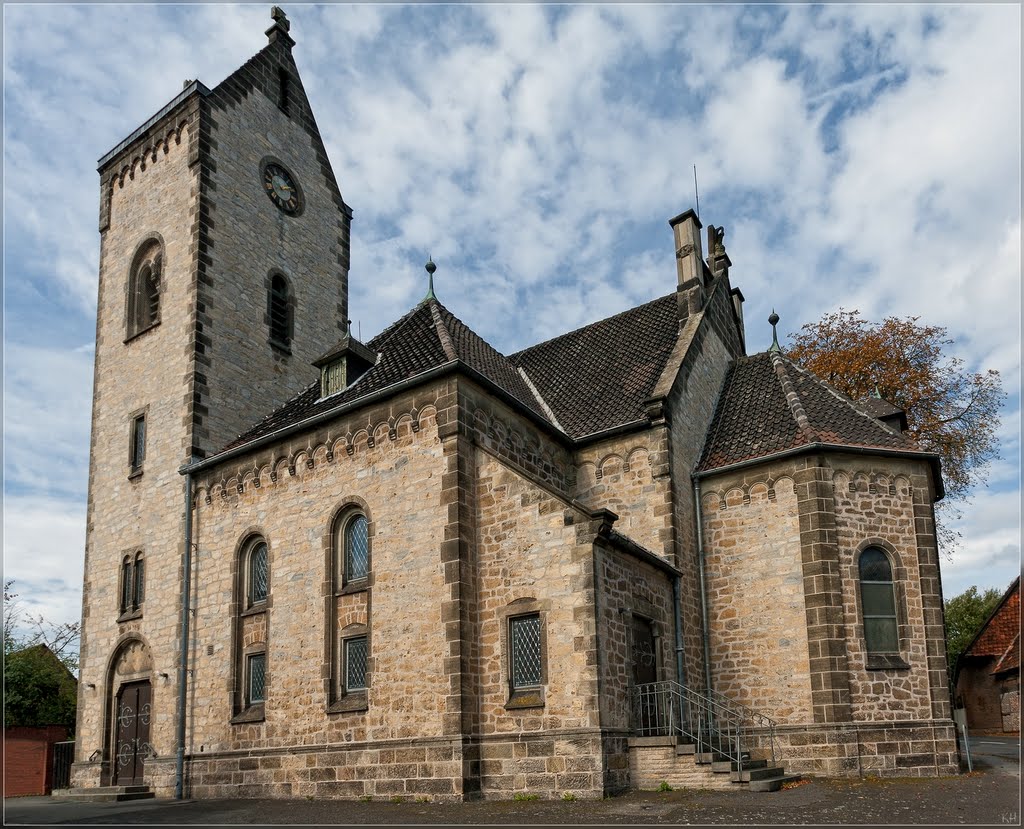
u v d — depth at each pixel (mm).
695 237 28141
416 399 20859
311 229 33688
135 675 26094
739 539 22609
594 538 18047
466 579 19172
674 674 20891
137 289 30875
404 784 18656
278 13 34844
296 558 22422
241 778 21984
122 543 27859
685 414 24203
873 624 21109
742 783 16906
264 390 29734
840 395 24906
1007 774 19594
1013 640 42594
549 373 28734
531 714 17953
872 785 17875
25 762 29172
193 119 30156
